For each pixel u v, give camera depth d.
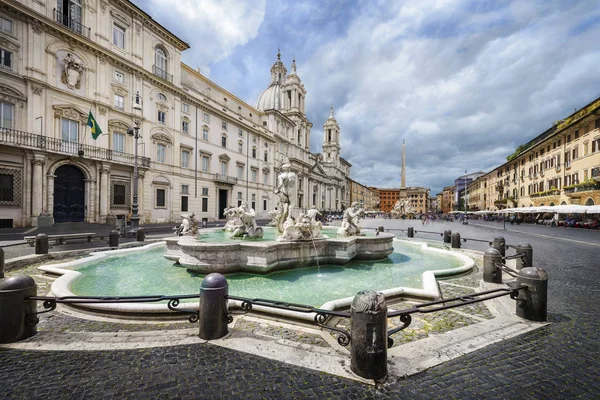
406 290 5.19
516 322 4.01
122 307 4.14
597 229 27.33
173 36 30.88
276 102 72.44
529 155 45.66
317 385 2.54
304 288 5.79
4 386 2.48
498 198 61.09
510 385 2.56
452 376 2.70
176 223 29.56
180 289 5.67
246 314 4.33
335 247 8.01
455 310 4.66
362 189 145.12
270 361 2.94
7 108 19.16
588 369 2.85
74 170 22.78
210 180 37.06
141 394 2.40
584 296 5.48
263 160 49.84
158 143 29.69
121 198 25.86
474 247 13.56
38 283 6.17
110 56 24.72
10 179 19.19
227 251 6.74
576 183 31.75
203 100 35.62
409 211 70.56
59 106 21.52
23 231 17.28
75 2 22.86
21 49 19.75
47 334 3.59
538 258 10.30
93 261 8.26
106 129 24.56
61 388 2.47
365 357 2.64
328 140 103.44
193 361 2.93
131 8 26.45
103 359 2.96
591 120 28.94
